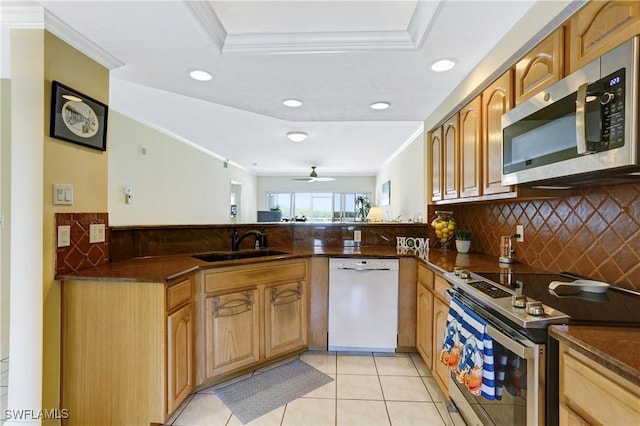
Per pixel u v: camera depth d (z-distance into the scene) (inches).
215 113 141.9
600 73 39.3
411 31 67.4
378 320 104.3
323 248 119.3
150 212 162.1
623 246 54.2
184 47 70.2
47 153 62.5
